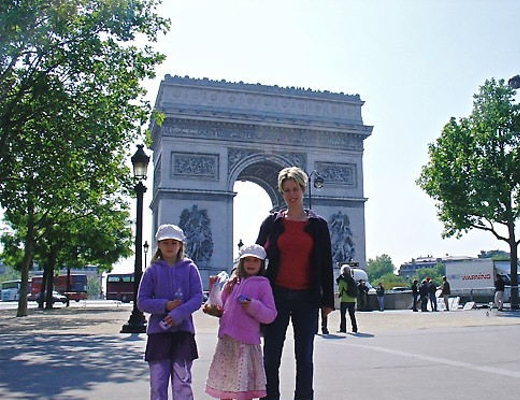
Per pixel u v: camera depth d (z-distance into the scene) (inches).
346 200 4495.6
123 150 1952.5
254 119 4352.9
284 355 893.2
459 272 3907.5
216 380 446.9
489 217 2790.4
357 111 4697.3
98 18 1732.3
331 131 4542.3
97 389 617.3
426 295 2837.1
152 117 2014.0
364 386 611.2
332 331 1453.0
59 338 1210.0
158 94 4515.3
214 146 4274.1
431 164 3021.7
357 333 1325.0
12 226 3518.7
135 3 1787.6
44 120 1787.6
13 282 7652.6
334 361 805.9
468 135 2864.2
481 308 3041.3
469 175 2856.8
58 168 1790.1
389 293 3422.7
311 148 4515.3
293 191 483.2
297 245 478.0
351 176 4569.4
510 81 2324.1
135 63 1861.5
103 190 2094.0
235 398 436.8
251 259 459.8
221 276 471.8
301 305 479.8
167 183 4121.6
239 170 4333.2
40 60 1733.5
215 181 4234.7
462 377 660.7
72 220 2908.5
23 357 881.5
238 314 450.3
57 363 814.5
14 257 3809.1
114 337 1234.6
